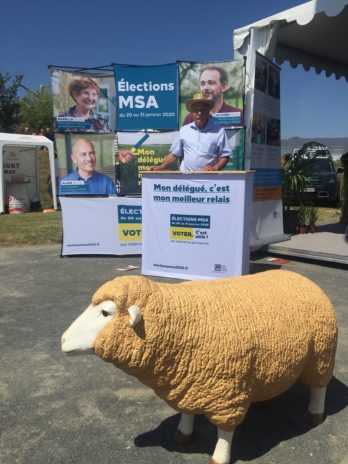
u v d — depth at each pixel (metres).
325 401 3.16
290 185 8.71
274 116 8.00
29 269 6.87
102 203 7.54
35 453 2.66
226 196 5.54
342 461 2.54
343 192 10.20
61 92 7.43
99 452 2.65
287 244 7.44
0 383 3.48
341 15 7.80
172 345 2.24
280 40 9.03
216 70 7.31
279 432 2.81
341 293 5.45
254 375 2.39
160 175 5.86
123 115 7.52
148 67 7.35
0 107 31.75
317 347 2.61
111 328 2.17
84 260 7.41
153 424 2.93
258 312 2.46
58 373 3.63
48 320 4.73
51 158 15.09
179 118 7.50
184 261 5.94
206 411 2.34
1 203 14.27
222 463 2.41
